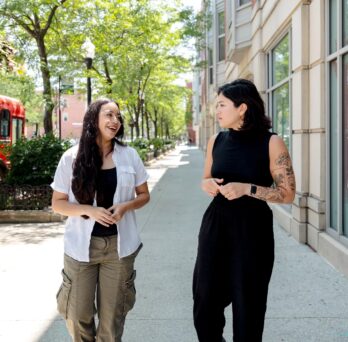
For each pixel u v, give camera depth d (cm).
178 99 4309
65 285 297
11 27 1333
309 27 682
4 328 412
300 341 378
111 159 301
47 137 1028
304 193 696
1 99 1555
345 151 566
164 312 445
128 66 2152
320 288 500
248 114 295
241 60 1415
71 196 298
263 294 295
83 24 1450
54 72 1530
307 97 691
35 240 754
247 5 1215
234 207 294
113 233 295
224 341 324
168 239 755
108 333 303
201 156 3853
